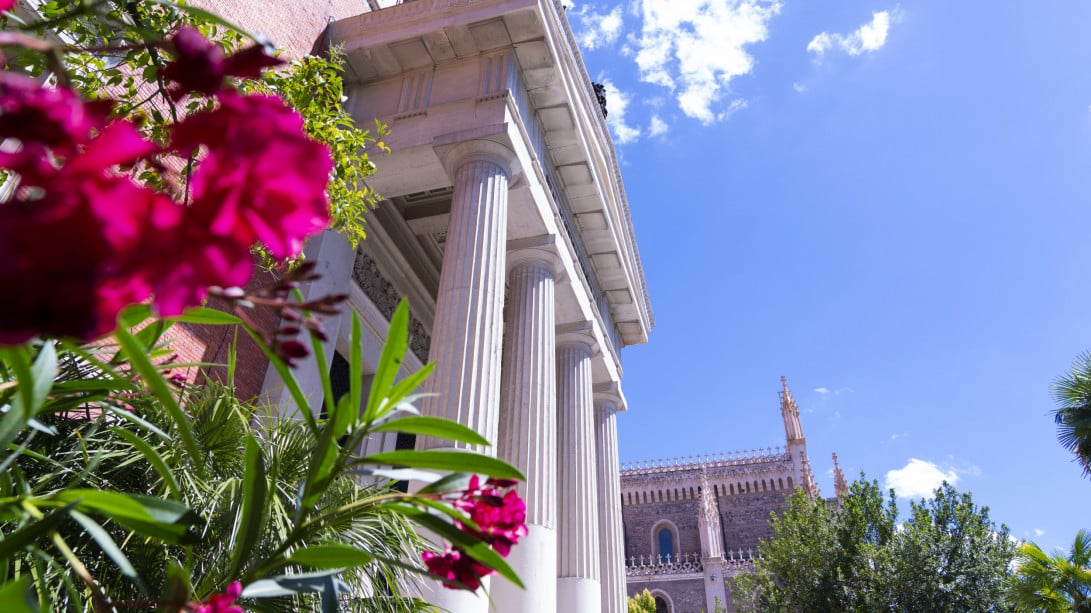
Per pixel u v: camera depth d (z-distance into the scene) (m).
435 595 6.86
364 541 3.50
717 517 54.00
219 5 9.38
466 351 8.63
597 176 13.84
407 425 1.54
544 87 11.83
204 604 1.28
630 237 16.91
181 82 0.98
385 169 10.95
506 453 10.08
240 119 0.82
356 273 12.60
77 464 3.18
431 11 11.12
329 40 11.55
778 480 57.75
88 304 0.58
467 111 10.73
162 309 0.68
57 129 0.72
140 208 0.65
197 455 1.52
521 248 12.04
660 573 53.00
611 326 17.36
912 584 21.12
